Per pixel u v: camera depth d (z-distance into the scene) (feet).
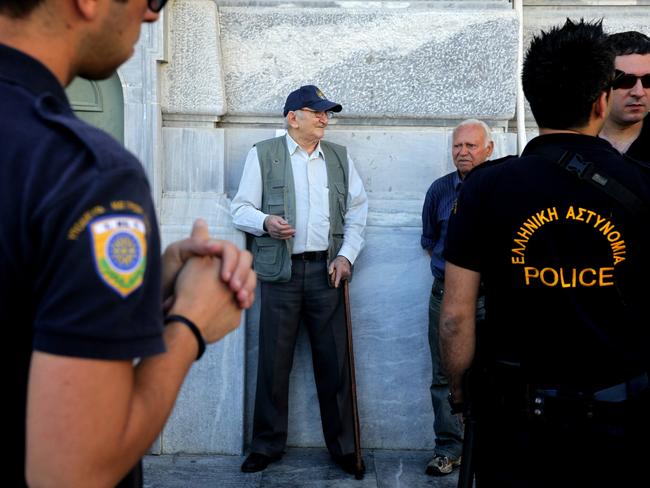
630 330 5.84
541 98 6.27
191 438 13.08
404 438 13.37
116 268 2.80
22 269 2.84
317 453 13.32
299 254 12.46
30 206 2.80
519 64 12.95
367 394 13.29
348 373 12.77
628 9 13.51
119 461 2.86
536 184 5.98
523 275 5.95
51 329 2.72
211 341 3.39
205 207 12.81
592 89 6.13
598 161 5.97
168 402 3.10
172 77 12.73
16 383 2.95
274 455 12.72
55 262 2.75
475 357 6.57
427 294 13.17
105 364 2.76
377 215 13.12
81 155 2.87
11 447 2.98
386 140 13.14
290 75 12.98
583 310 5.84
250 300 3.48
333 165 12.63
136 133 12.62
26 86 3.03
